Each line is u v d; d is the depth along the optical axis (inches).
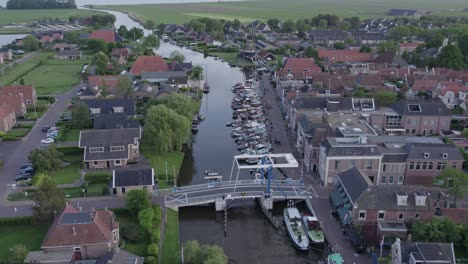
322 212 4042.8
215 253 3166.8
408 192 3668.8
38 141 5718.5
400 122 5910.4
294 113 6048.2
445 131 5841.5
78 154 5305.1
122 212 3939.5
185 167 5152.6
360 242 3508.9
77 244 3186.5
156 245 3385.8
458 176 4013.3
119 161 4977.9
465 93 6840.6
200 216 4271.7
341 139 4574.3
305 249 3587.6
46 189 3708.2
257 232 3983.8
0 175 4722.0
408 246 3068.4
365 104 6102.4
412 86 7682.1
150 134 5324.8
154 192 4365.2
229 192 4355.3
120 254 3058.6
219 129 6417.3
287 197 4293.8
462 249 3427.7
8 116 6102.4
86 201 4153.5
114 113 6082.7
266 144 5605.3
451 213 3661.4
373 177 4471.0
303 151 5211.6
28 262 3051.2
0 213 3909.9
